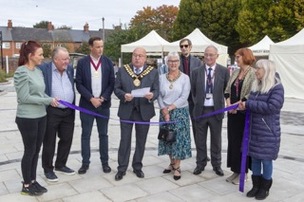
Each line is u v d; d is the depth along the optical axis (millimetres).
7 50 56844
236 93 4469
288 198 4176
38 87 3908
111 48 29984
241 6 26594
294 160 5750
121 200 4059
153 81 4637
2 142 6809
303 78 13578
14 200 4027
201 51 13641
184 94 4680
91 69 4754
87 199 4074
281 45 13977
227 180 4688
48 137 4539
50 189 4363
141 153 4852
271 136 3900
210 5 28406
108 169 5008
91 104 4809
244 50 4391
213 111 4766
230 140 4562
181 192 4324
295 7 20438
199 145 4934
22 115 3895
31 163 4098
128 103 4660
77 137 7328
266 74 3834
